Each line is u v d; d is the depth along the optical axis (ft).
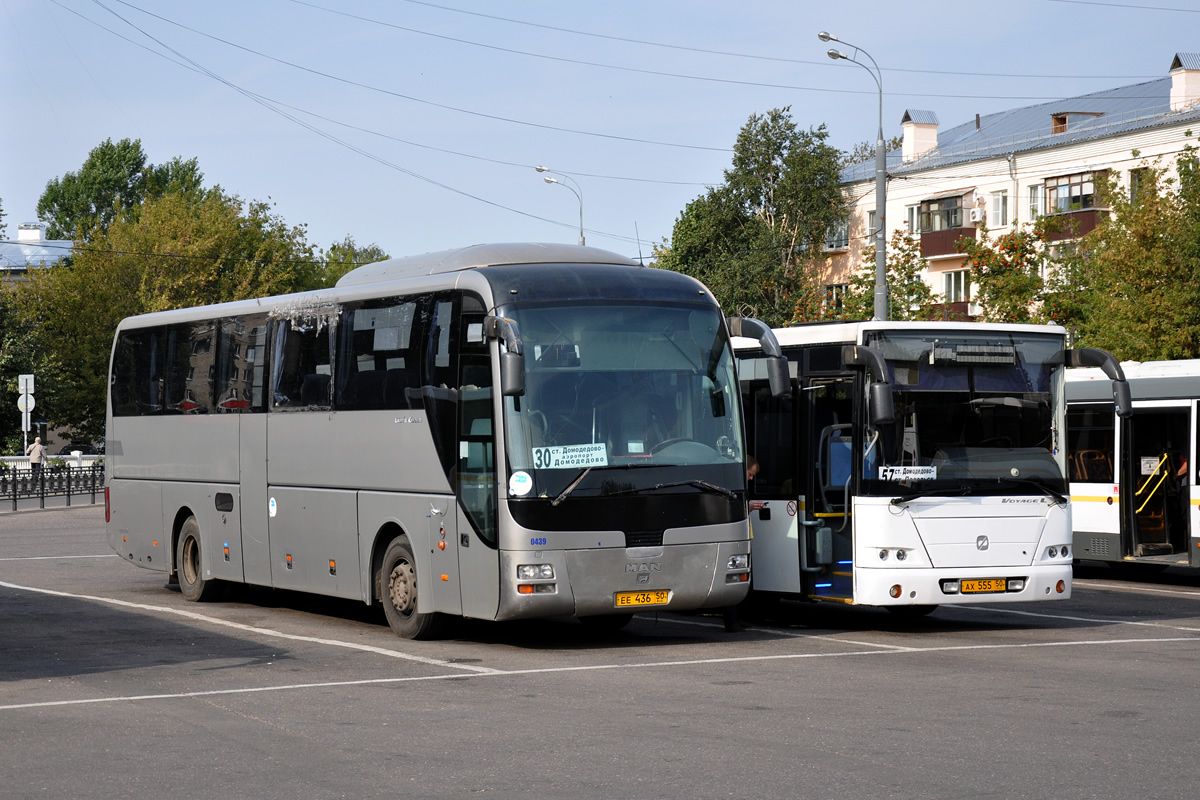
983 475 47.32
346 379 49.24
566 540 41.52
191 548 59.72
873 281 142.41
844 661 40.60
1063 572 47.96
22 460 175.01
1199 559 66.49
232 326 56.90
